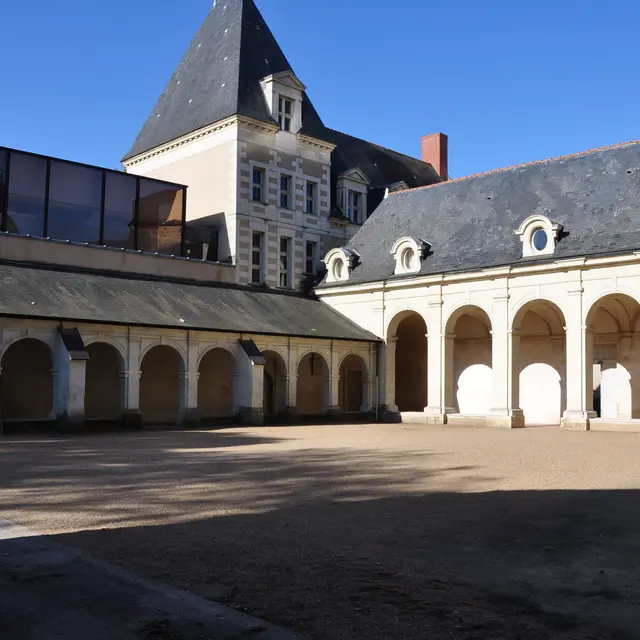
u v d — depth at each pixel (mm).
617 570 7098
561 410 32156
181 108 38031
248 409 28172
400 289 32656
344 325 33625
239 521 9258
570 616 5781
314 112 38750
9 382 25297
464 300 30484
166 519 9336
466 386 35000
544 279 28109
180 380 26984
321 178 38219
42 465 14633
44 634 5289
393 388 33250
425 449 18797
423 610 5883
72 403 23062
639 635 5395
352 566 7148
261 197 35406
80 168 29375
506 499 10961
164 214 31922
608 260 26172
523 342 33656
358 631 5398
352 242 37406
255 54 37188
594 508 10234
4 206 27250
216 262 33125
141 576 6691
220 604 5949
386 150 46188
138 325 25234
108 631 5348
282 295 34812
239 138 34281
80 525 8914
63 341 23312
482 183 34438
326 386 31938
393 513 9828
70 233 28906
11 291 24094
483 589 6461
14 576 6664
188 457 16375
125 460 15672
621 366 30531
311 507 10250
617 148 30734
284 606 5941
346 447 19188
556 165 32250
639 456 17344
